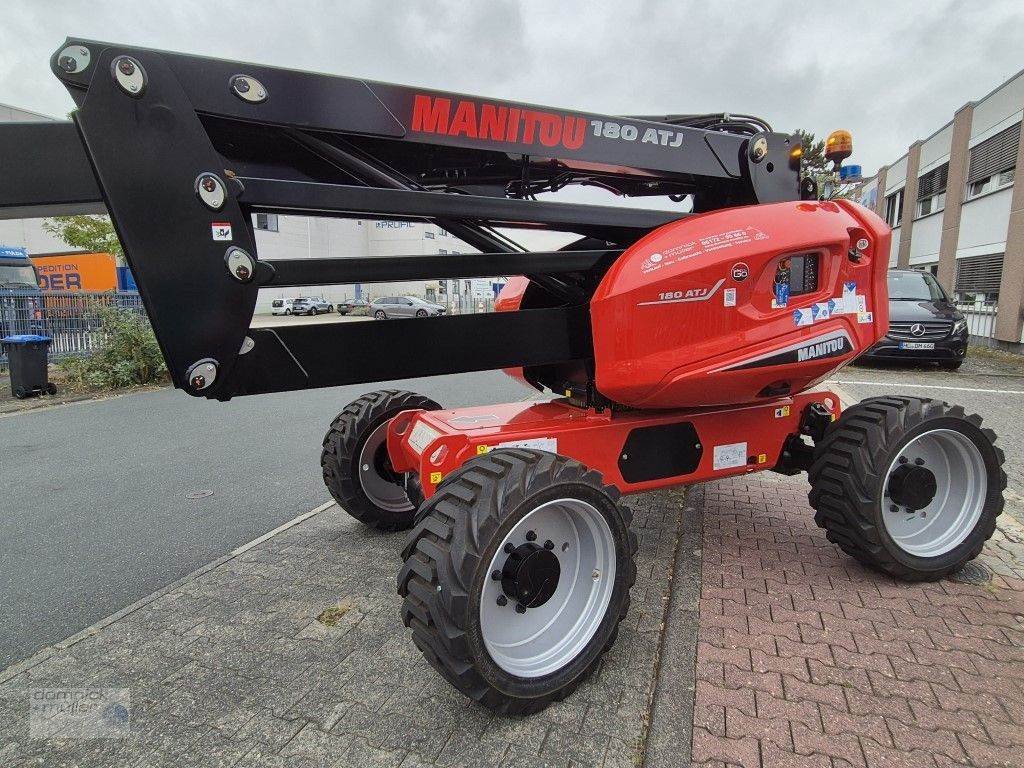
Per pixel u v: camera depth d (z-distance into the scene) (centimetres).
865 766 196
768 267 282
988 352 1433
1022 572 328
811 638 267
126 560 385
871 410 317
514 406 355
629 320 272
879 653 255
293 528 421
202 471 575
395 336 261
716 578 324
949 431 315
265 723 226
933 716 218
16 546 409
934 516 330
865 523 305
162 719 231
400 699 238
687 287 273
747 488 473
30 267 1589
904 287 1234
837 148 343
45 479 560
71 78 184
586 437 297
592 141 276
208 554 392
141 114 192
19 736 224
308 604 314
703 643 264
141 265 199
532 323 294
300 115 219
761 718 219
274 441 687
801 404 362
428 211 246
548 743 212
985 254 1644
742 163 320
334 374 249
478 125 250
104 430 760
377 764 204
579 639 243
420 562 217
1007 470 526
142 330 1144
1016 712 219
